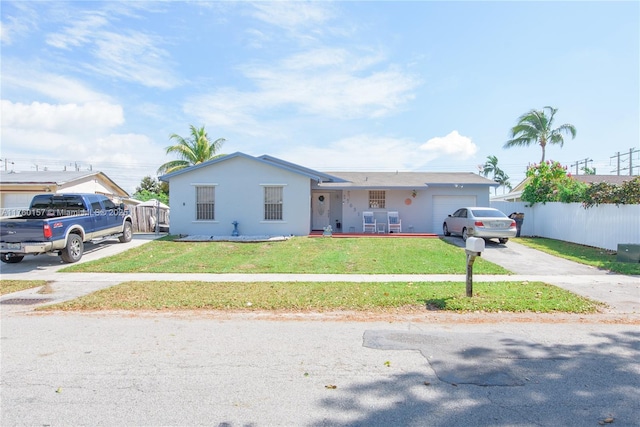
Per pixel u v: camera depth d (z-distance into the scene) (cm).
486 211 1645
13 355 482
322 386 399
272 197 1888
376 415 343
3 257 1191
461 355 484
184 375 424
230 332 576
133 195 4231
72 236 1210
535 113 3039
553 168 1930
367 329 591
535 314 671
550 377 420
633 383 405
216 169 1880
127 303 733
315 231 2075
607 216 1453
